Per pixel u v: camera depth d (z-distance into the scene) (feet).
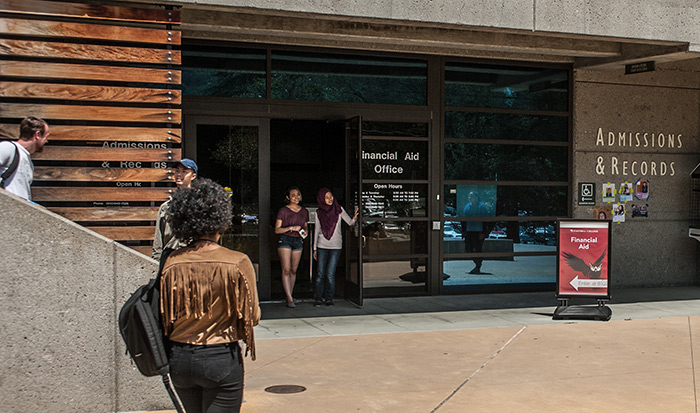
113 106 23.04
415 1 26.32
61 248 15.78
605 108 36.78
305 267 34.76
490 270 35.47
